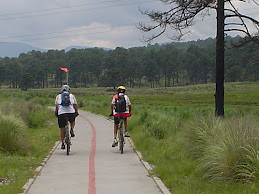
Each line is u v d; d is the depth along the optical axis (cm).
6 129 894
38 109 2252
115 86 16212
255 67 12325
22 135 954
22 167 721
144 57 19325
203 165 628
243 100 6109
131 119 1658
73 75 18262
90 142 1170
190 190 532
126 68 18225
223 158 586
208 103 5528
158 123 1242
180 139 915
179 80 19862
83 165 777
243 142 597
